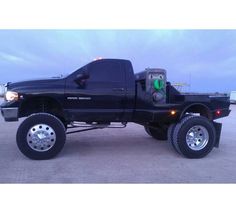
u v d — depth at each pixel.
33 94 6.06
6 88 6.17
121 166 5.57
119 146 7.50
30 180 4.62
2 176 4.83
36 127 5.91
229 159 6.30
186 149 6.30
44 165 5.54
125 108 6.54
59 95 6.18
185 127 6.34
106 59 6.48
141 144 7.81
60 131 5.96
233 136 9.47
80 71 6.34
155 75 6.72
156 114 6.63
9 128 10.48
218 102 6.99
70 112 6.29
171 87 7.19
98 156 6.37
